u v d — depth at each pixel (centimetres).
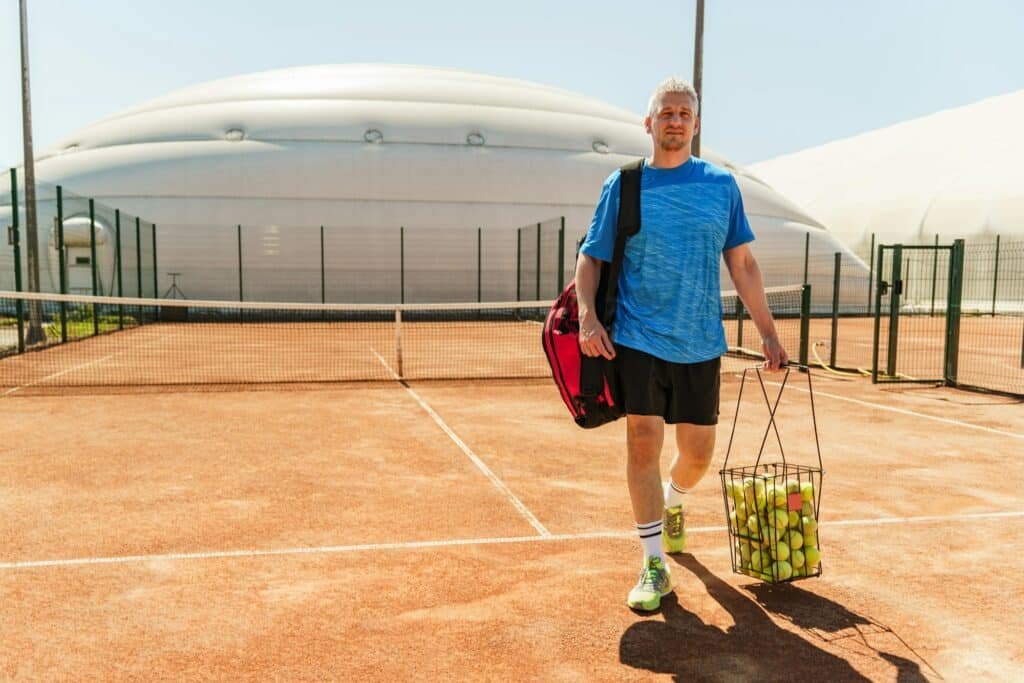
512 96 3381
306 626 292
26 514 430
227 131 2981
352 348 1573
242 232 2741
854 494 483
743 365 1282
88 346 1573
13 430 677
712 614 304
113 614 301
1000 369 1320
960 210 3753
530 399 879
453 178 2917
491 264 2861
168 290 2697
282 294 2734
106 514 430
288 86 3262
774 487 323
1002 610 310
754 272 326
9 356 1366
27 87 1494
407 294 2794
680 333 301
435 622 296
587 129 3244
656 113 303
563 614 304
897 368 1302
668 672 259
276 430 684
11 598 315
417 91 3256
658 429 312
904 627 293
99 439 640
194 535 396
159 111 3212
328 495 473
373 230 2791
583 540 392
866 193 4431
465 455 588
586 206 3008
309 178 2833
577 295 306
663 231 300
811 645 278
